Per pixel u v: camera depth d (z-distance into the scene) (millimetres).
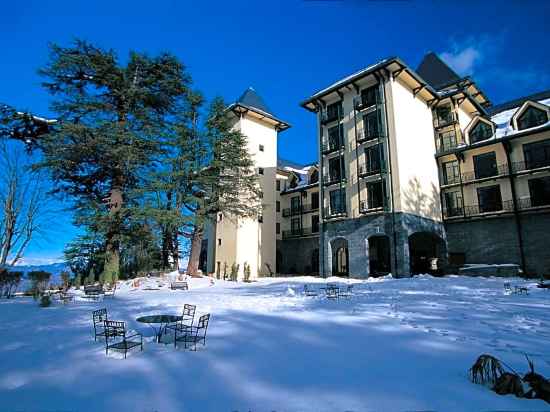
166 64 25391
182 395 3672
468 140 27750
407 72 26594
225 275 30359
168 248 29859
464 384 3908
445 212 27922
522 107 24812
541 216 22891
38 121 19750
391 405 3357
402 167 25250
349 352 5277
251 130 37438
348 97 29641
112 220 21672
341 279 25562
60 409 3336
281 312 9430
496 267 22469
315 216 37844
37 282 16828
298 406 3359
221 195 28547
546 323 7352
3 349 5703
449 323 7492
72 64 21688
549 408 3271
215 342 6012
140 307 11102
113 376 4301
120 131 22000
